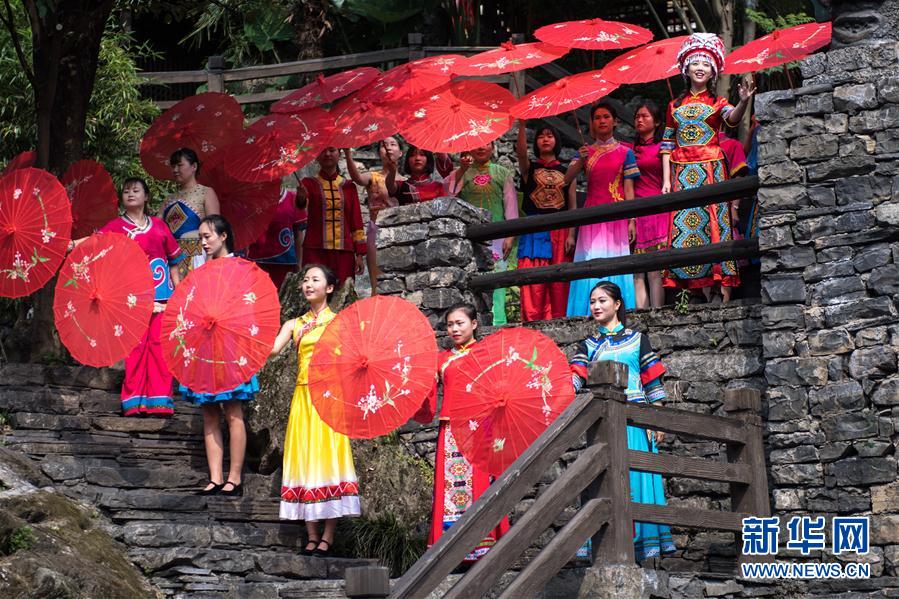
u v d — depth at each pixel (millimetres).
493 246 10523
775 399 7410
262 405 8609
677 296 8773
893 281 7203
